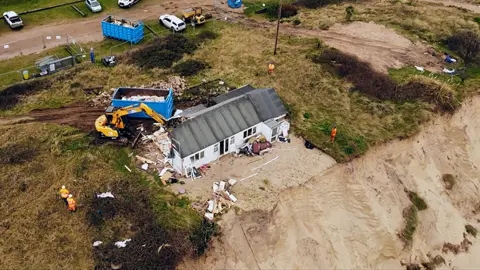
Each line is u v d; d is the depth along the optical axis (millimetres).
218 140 29750
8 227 25766
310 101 37375
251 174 29703
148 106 33094
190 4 55844
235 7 54875
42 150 31344
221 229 25891
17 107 36000
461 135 37031
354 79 39719
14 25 47625
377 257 29078
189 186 28656
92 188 28141
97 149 31328
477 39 45562
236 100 31828
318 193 29531
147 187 28406
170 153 30297
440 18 52094
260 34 48469
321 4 56531
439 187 34156
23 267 23672
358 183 30953
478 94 38844
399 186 32438
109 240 24953
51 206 26938
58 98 37188
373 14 53438
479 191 35531
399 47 45875
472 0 59406
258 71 41312
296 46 45812
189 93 37875
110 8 53781
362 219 29938
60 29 48750
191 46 45094
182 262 24125
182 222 25953
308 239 27641
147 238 24734
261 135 32656
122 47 45562
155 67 41375
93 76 39812
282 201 28156
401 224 30875
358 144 32406
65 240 25031
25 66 41656
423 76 39969
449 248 31531
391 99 37750
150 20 51438
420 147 34656
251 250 26156
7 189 28078
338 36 48031
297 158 31203
